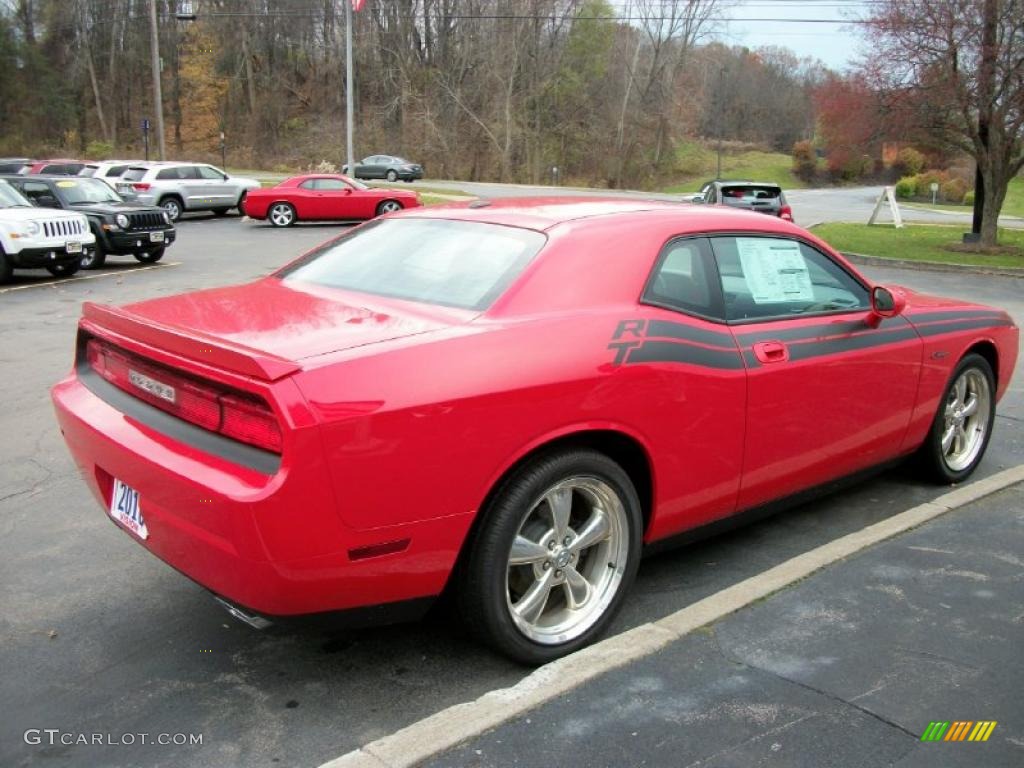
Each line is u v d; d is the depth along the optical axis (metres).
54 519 4.58
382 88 72.56
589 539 3.23
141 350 2.99
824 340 3.96
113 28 75.75
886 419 4.36
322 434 2.54
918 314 4.57
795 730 2.68
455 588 2.99
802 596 3.56
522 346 2.96
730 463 3.60
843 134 20.80
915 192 64.69
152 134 76.75
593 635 3.26
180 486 2.68
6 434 6.10
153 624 3.48
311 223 27.03
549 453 3.02
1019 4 17.86
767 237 3.96
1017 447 5.80
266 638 3.37
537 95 69.44
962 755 2.57
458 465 2.77
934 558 3.94
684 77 76.44
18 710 2.90
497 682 3.08
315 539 2.57
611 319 3.22
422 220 3.98
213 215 29.88
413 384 2.70
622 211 3.70
